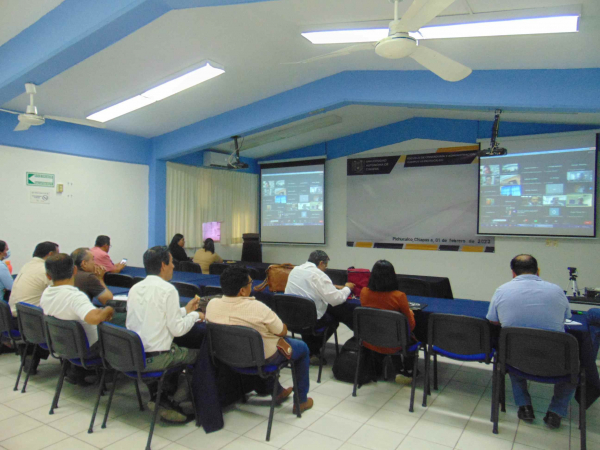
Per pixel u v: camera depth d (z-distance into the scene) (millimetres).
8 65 3576
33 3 3051
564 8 2639
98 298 3227
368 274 3738
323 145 7793
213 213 7578
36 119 3686
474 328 2527
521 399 2586
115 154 6012
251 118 5391
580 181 5496
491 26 2945
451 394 3004
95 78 4195
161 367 2334
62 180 5406
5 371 3426
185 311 2594
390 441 2332
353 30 3305
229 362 2418
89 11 2842
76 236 5559
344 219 7562
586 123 5426
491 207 6109
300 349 2656
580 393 2295
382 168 7145
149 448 2211
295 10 3184
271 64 4320
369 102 4570
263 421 2566
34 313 2781
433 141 6680
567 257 5707
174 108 5344
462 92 4094
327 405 2812
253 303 2457
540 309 2391
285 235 8000
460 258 6496
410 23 2201
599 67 3549
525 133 5930
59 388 2697
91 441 2311
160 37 3545
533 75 3797
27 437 2350
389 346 2783
